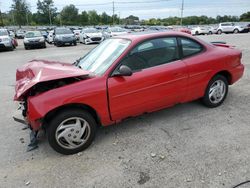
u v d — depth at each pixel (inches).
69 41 797.9
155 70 144.4
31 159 129.1
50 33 1015.0
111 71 134.3
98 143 140.9
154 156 125.2
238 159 118.9
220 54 171.0
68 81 132.0
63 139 129.1
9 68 408.8
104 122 137.8
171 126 155.9
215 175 108.7
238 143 132.6
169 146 133.4
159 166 117.3
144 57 143.7
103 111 133.7
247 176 107.0
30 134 144.7
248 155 121.6
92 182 109.5
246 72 285.3
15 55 606.2
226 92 183.3
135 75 138.7
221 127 151.3
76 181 110.7
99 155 129.3
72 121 129.6
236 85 233.5
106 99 132.3
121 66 132.6
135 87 138.3
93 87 128.5
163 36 151.4
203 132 146.3
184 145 133.6
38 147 140.3
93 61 154.3
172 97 154.6
